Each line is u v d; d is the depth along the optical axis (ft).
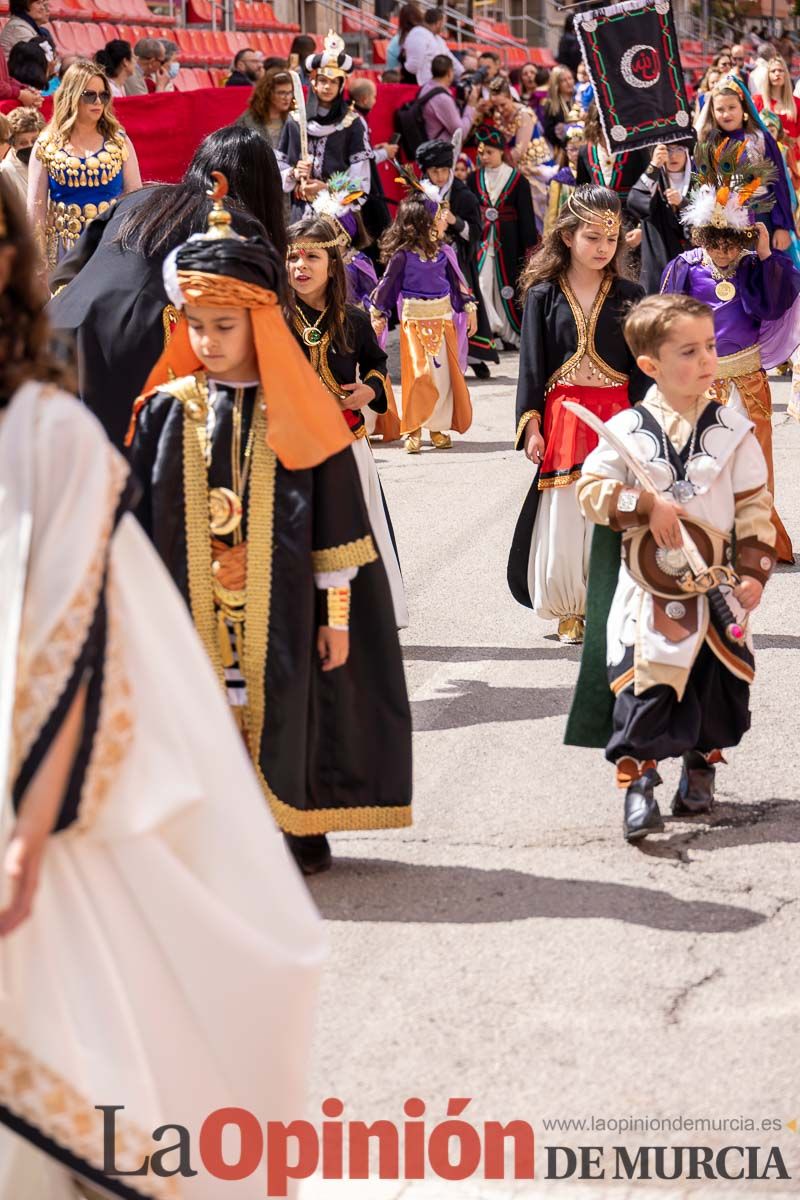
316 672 17.04
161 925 10.19
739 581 18.30
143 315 20.20
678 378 18.35
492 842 19.08
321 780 17.35
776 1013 14.93
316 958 10.75
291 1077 10.83
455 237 51.57
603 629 19.06
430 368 43.27
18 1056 9.57
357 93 56.54
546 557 26.81
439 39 66.74
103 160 34.47
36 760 9.37
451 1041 14.56
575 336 26.14
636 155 45.78
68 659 9.45
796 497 37.14
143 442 16.78
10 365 9.82
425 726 23.26
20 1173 10.12
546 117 68.85
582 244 25.72
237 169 20.56
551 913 17.08
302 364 16.44
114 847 10.05
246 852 10.55
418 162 43.52
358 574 17.10
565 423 26.27
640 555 18.30
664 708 18.31
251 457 16.46
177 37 74.18
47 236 34.94
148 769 10.10
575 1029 14.73
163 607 10.37
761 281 29.68
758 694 24.14
